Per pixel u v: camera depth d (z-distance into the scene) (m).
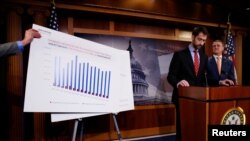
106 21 3.44
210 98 1.70
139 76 3.62
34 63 1.57
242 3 4.17
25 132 2.87
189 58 2.35
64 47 1.70
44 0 2.83
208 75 2.50
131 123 3.57
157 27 3.83
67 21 3.18
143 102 3.64
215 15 4.13
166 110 3.84
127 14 3.30
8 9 2.67
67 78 1.69
